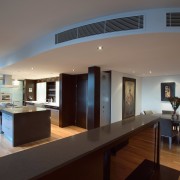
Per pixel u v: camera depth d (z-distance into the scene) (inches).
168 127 147.8
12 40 114.6
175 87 222.8
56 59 128.4
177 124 164.4
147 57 118.4
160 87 238.5
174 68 169.5
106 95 196.1
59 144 35.6
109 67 166.4
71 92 239.8
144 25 71.7
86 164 32.7
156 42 84.4
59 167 25.7
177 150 142.7
